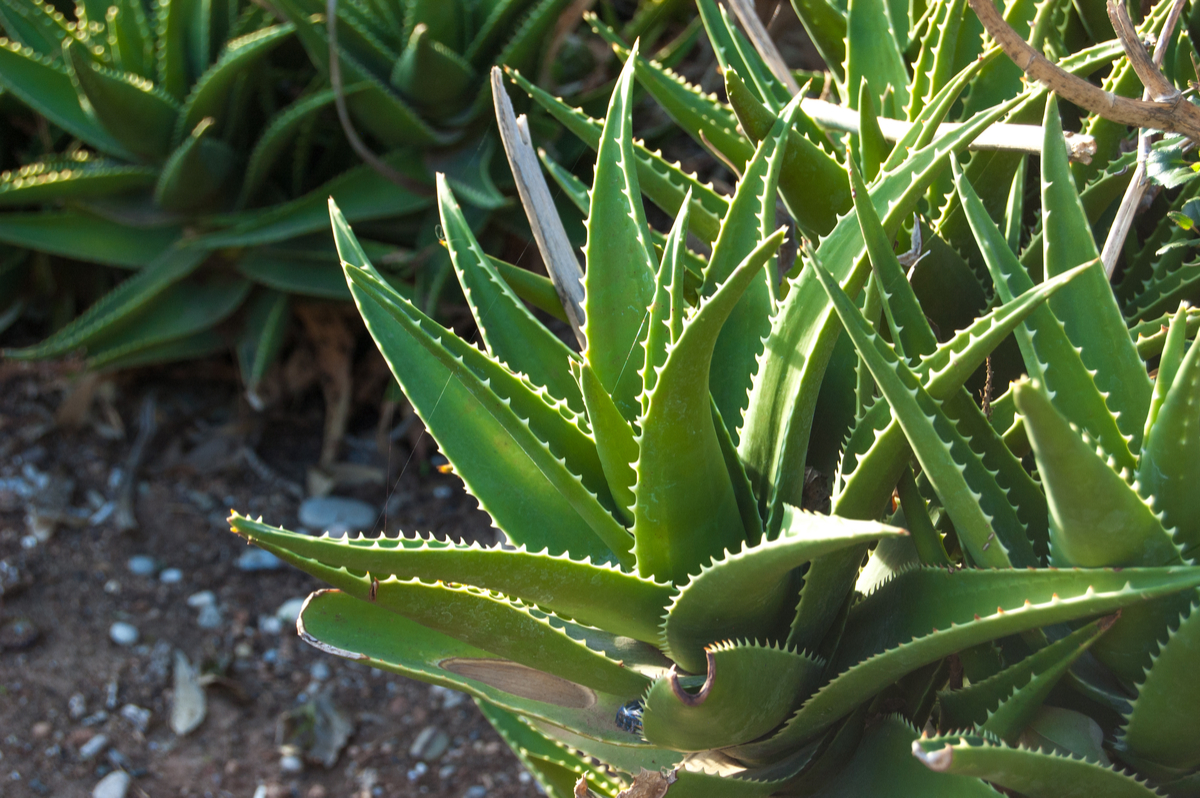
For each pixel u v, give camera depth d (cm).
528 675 174
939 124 177
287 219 304
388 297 169
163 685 279
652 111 352
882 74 198
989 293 186
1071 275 158
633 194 174
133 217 311
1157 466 162
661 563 168
